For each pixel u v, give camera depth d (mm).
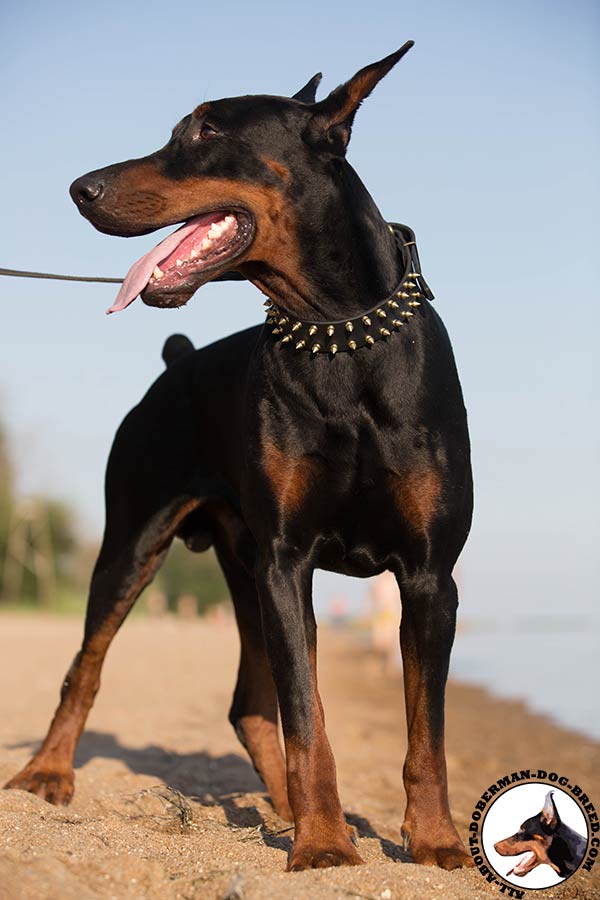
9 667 16438
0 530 47875
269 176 4844
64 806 5797
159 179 4844
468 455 5027
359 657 26125
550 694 16203
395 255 5141
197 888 3908
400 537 4898
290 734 4484
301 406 4824
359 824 5973
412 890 3951
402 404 4801
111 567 6289
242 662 6426
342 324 4832
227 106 4922
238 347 5898
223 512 6160
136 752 8438
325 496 4852
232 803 6395
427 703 4695
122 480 6359
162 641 27922
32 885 3703
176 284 4793
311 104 4949
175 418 6180
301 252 4871
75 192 4887
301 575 4844
